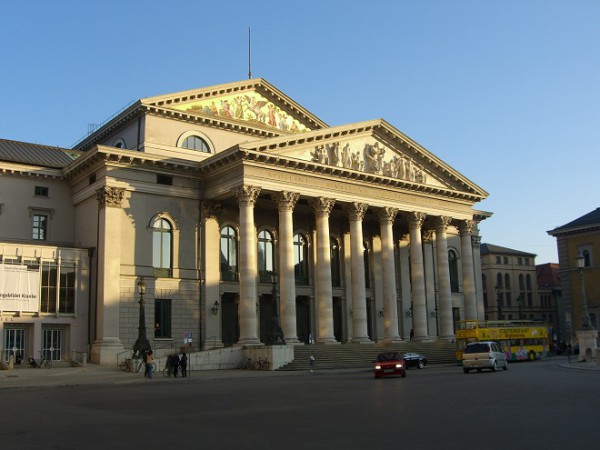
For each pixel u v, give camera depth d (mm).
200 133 63156
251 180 54969
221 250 60438
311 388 31828
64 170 59406
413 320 65938
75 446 14766
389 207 64438
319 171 58875
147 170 56250
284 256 56250
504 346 64688
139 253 54906
